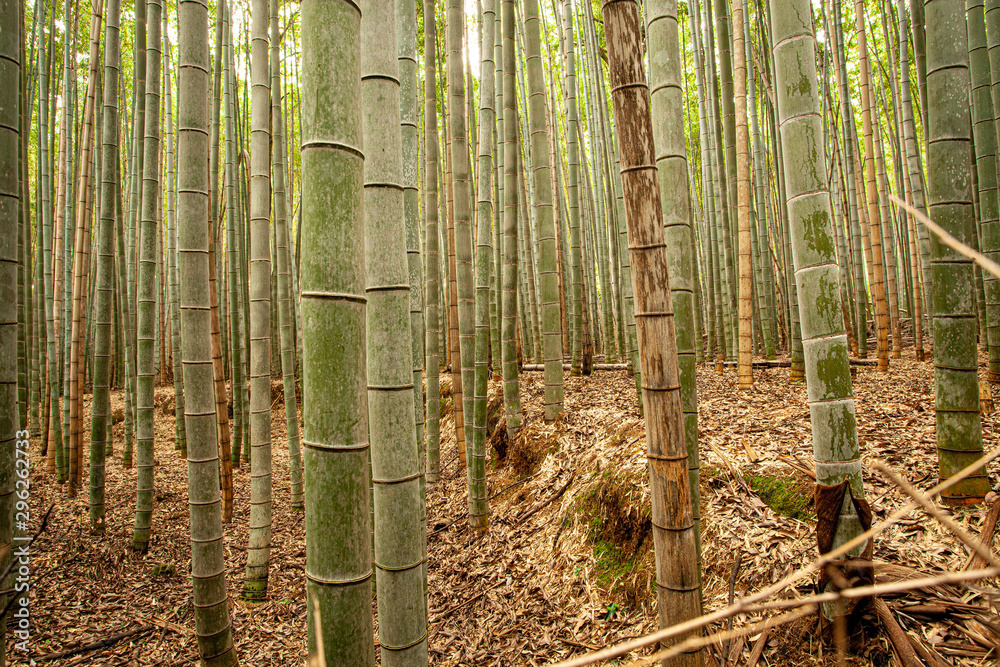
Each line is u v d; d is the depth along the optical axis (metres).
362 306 1.62
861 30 6.61
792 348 6.39
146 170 4.75
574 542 4.37
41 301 8.44
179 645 4.11
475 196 8.04
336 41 1.54
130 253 7.17
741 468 3.95
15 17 1.86
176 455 8.17
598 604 3.73
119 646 4.10
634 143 1.69
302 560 5.32
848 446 2.29
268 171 4.77
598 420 5.79
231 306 7.73
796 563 3.06
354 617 1.60
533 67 5.45
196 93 3.24
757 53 6.61
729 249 7.48
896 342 7.88
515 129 5.34
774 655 2.61
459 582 4.54
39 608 4.44
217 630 3.29
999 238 3.84
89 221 6.35
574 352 7.79
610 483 4.44
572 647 3.42
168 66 8.41
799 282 2.38
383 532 2.00
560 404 6.14
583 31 9.55
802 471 3.72
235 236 7.51
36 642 4.08
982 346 7.04
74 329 6.29
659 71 2.20
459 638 3.86
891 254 7.92
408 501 2.00
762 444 4.25
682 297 2.26
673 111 2.20
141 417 5.23
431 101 5.47
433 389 6.54
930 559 2.80
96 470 5.43
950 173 2.97
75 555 5.15
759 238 7.55
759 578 3.09
